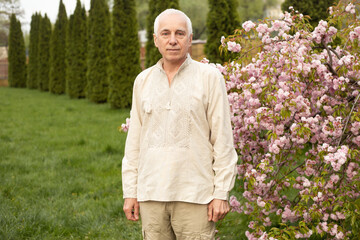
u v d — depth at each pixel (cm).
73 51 1919
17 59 3044
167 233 188
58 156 660
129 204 192
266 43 277
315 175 256
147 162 182
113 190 480
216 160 179
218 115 179
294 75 244
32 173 557
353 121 252
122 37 1315
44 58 2538
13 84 3052
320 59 268
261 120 242
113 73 1334
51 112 1323
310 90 267
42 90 2561
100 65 1611
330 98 262
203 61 287
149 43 1241
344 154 217
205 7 2866
